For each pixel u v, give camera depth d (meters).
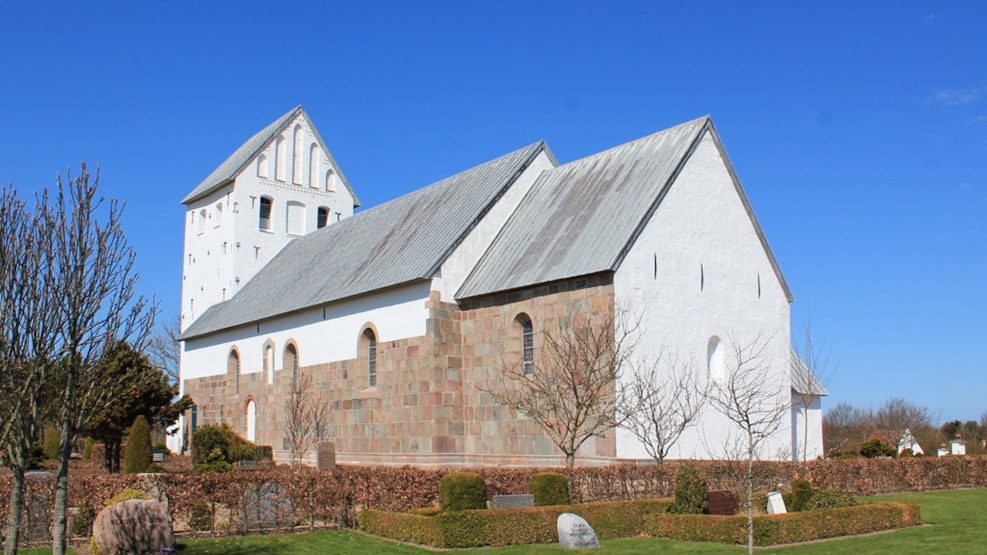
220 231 50.12
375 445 31.72
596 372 24.81
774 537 16.92
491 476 20.78
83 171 13.42
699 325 27.27
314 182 52.75
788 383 30.16
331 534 19.00
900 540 17.17
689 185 27.94
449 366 29.66
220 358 44.34
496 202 32.22
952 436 83.06
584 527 17.00
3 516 17.83
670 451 25.58
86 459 45.72
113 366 15.62
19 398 12.70
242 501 19.41
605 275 25.23
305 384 36.16
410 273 30.78
